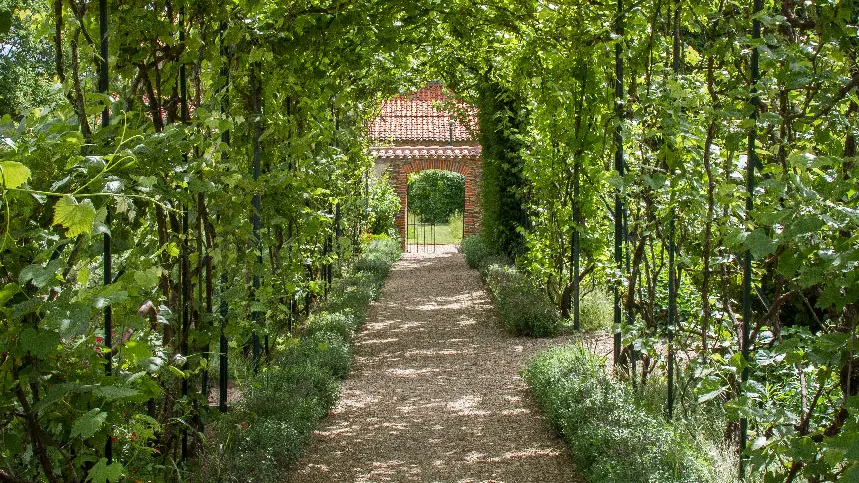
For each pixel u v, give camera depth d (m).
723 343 4.19
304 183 5.61
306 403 5.69
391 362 8.19
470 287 13.60
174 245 3.35
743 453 2.46
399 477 4.88
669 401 4.92
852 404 2.04
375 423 6.04
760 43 2.93
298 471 4.99
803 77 2.85
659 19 4.59
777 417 2.54
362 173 13.10
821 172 2.64
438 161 20.81
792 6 3.22
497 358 8.23
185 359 3.58
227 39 4.54
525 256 10.76
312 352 7.07
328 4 5.26
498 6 6.08
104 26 3.02
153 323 3.35
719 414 4.99
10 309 2.12
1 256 2.21
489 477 4.86
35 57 17.34
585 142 6.14
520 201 13.46
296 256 5.96
